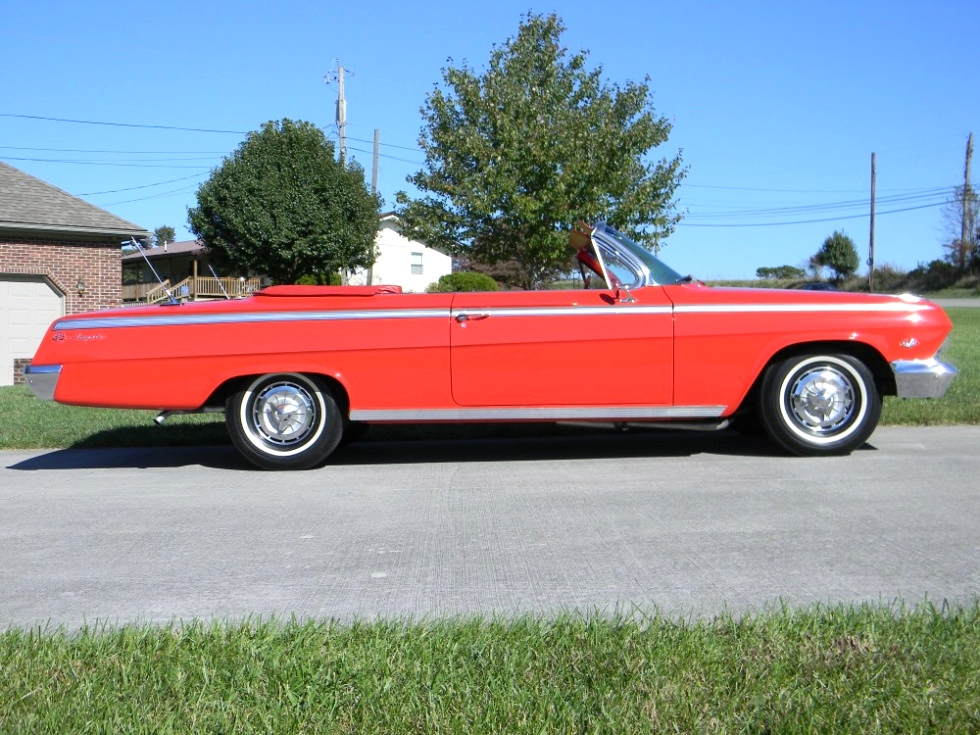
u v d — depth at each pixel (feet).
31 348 72.90
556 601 12.87
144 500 20.03
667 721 8.89
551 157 62.95
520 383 21.91
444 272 166.40
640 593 13.08
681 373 21.85
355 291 22.53
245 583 14.10
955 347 63.36
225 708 9.42
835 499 18.26
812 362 22.18
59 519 18.45
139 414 31.86
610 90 66.44
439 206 67.87
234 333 22.34
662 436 26.63
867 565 14.07
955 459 21.89
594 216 63.05
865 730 8.66
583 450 24.68
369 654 10.55
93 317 22.75
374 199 128.88
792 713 8.95
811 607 12.14
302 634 11.21
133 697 9.72
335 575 14.39
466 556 15.20
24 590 14.01
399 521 17.61
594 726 8.82
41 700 9.70
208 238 124.36
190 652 10.83
